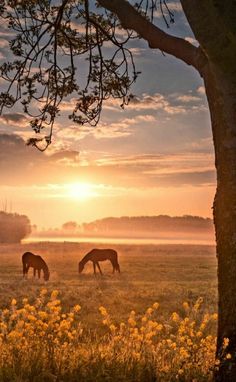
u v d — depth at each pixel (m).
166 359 8.48
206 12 7.21
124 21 8.82
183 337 8.67
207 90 8.23
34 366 7.69
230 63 7.48
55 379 7.45
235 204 7.87
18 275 47.00
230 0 7.14
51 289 32.28
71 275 47.78
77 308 9.01
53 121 11.28
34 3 11.20
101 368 7.75
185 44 8.62
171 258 76.19
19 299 26.48
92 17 11.71
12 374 7.43
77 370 7.71
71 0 11.50
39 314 8.69
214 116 8.08
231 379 7.61
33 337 8.49
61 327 8.58
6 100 11.13
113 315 21.97
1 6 11.05
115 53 11.41
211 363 8.21
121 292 29.33
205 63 8.28
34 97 11.23
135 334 8.62
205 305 23.55
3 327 8.70
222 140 7.96
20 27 11.07
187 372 7.92
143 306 24.55
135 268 55.12
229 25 7.12
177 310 23.47
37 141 11.20
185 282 38.81
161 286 34.78
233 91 7.75
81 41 11.67
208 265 60.09
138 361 8.09
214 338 9.47
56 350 8.23
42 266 42.97
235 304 7.79
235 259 7.82
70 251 100.75
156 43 8.76
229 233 7.88
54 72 11.31
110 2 8.80
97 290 31.36
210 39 7.30
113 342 8.69
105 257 48.62
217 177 8.13
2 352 8.05
